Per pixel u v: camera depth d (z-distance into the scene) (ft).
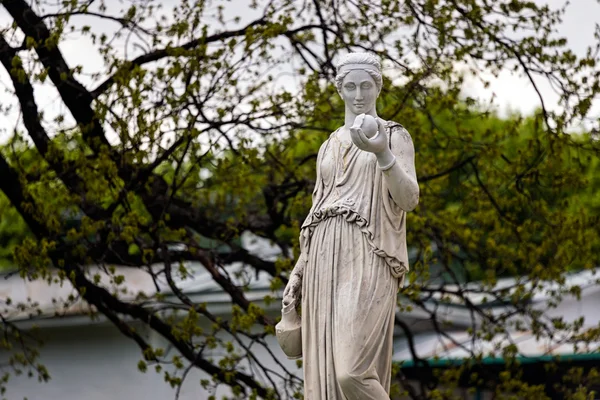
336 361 35.78
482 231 75.72
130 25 66.08
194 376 110.11
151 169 65.77
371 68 37.50
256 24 69.15
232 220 73.87
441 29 67.97
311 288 36.78
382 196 36.63
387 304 36.24
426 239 74.84
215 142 64.69
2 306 106.73
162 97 64.23
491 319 75.56
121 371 110.73
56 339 111.45
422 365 78.43
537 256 74.54
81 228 65.46
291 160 73.05
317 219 37.09
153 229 67.77
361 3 69.31
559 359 78.18
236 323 65.67
